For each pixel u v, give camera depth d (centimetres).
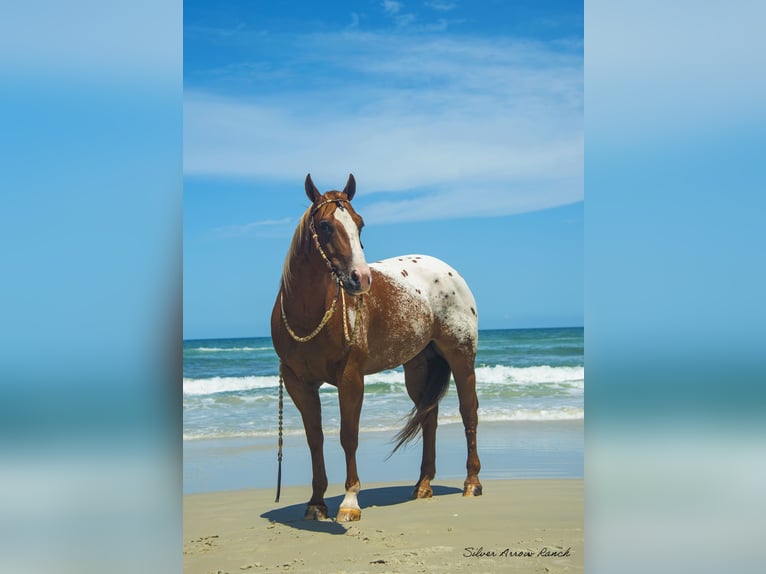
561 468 628
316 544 387
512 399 1119
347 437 434
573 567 364
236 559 365
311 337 418
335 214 395
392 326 482
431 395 542
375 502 502
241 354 1688
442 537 398
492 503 487
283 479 602
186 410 1109
